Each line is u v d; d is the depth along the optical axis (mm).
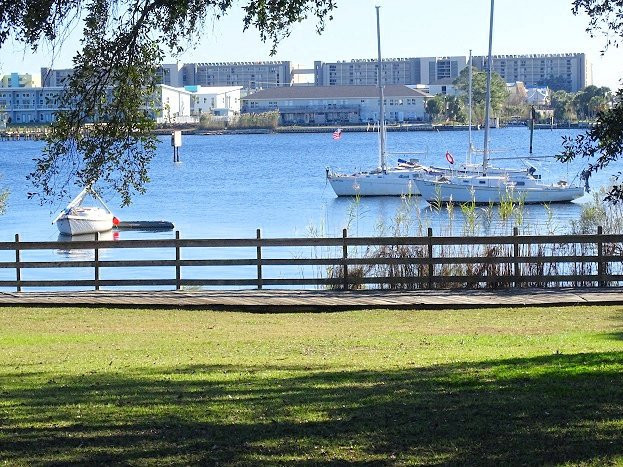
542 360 13969
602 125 12031
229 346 17094
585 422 9656
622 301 21812
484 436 9289
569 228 43938
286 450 9008
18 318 21047
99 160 15133
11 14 13766
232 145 153125
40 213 59594
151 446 9219
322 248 38688
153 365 14781
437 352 15781
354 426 9898
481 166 67750
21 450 9117
